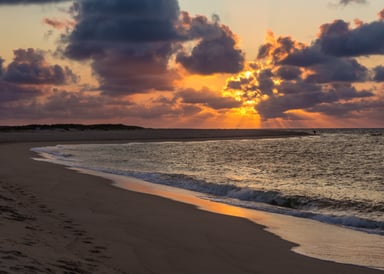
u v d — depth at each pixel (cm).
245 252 1027
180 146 7094
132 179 2562
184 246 1045
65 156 4503
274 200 1875
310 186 2384
